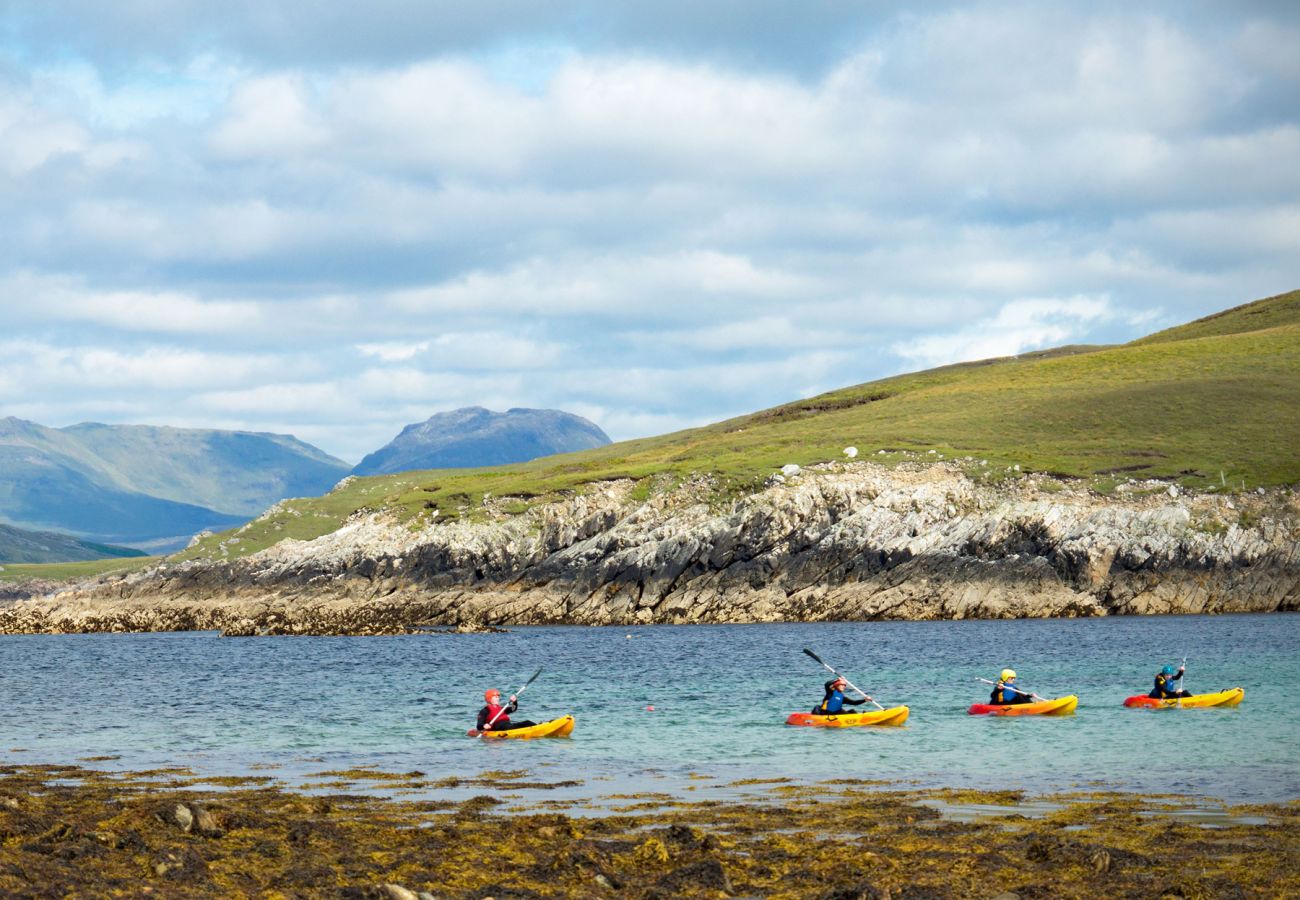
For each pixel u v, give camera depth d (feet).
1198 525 382.01
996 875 69.92
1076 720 139.23
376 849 75.72
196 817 79.00
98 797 96.78
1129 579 367.66
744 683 193.88
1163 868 70.85
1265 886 66.95
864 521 395.55
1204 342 646.33
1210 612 360.48
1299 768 105.09
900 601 371.97
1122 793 94.89
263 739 134.10
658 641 310.65
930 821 85.05
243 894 64.69
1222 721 135.64
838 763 112.68
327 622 390.63
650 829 83.66
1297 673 187.93
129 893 62.75
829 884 68.90
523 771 110.32
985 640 278.67
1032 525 380.58
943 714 147.64
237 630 389.19
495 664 248.11
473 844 77.10
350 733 138.62
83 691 199.52
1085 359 652.07
